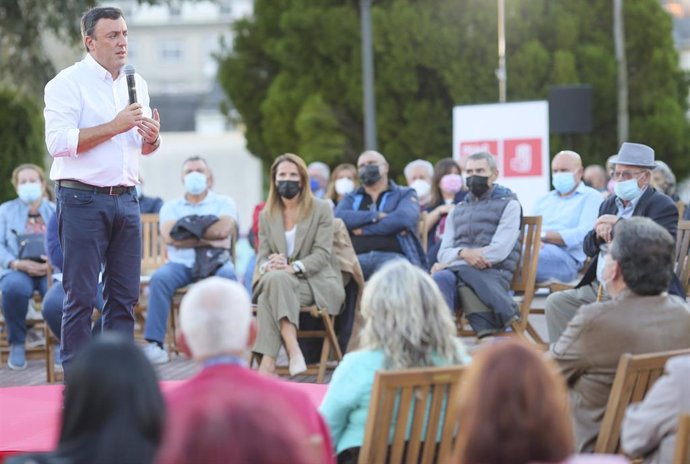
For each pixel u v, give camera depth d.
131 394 3.87
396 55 24.83
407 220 11.49
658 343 5.73
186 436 3.68
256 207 13.11
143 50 77.50
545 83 25.12
